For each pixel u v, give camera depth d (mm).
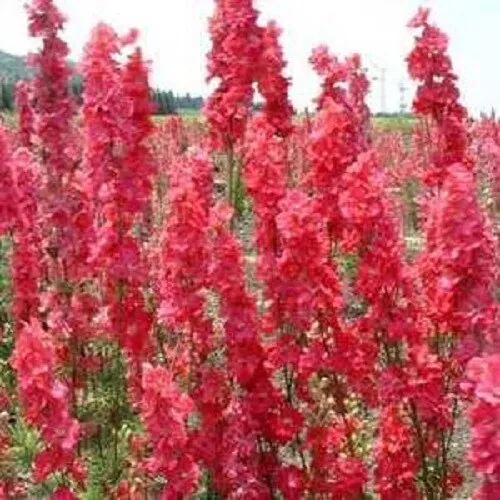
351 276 13477
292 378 9758
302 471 9500
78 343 12469
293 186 18719
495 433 6262
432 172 12625
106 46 10234
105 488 10945
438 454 9625
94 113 10227
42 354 8273
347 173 8633
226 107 14539
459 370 9344
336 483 9336
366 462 10875
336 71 14867
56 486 10938
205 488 10609
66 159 13000
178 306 9438
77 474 8781
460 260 7797
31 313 13172
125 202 10445
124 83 10586
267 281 9125
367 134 16953
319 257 8828
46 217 12289
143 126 10664
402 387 8680
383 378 8750
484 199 21938
